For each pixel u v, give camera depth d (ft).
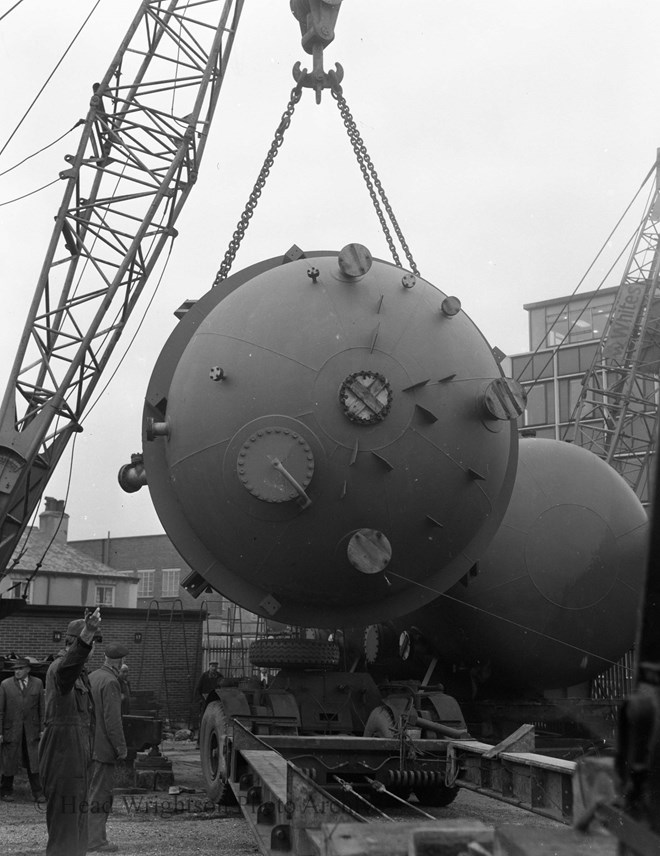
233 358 33.04
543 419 167.43
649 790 6.36
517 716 43.98
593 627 42.93
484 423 33.53
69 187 64.39
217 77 67.87
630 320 117.08
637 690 6.24
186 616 89.56
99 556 214.07
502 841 8.14
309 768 30.30
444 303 34.01
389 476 31.94
